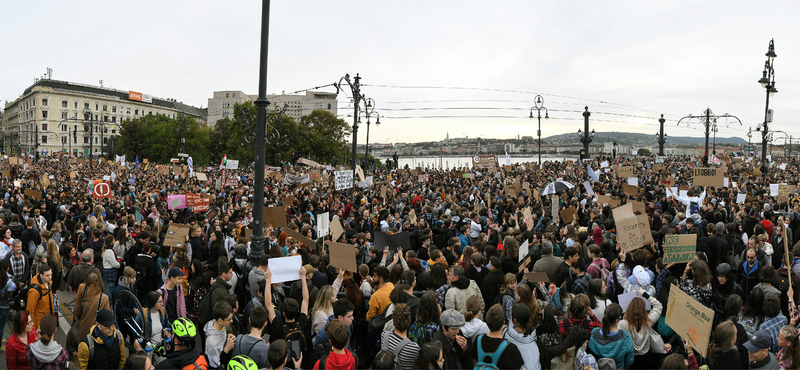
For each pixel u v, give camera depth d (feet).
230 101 622.95
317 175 111.34
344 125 347.77
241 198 74.43
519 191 71.87
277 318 19.99
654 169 132.36
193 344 18.17
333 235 35.76
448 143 550.77
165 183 107.55
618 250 30.01
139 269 30.78
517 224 44.45
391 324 20.04
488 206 61.05
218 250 33.91
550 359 18.69
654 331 20.31
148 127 383.45
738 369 17.22
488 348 17.25
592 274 26.14
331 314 21.52
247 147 279.69
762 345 17.98
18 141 531.91
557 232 40.52
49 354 18.71
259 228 29.12
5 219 43.83
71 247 33.06
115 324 20.29
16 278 30.53
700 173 65.62
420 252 32.37
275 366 15.76
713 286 24.82
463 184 98.22
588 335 19.30
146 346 20.12
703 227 41.24
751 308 22.24
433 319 20.29
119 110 552.41
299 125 306.55
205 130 350.23
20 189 77.30
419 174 130.11
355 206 66.74
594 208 47.14
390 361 15.65
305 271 21.75
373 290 26.53
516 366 16.89
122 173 153.69
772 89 86.84
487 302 25.34
